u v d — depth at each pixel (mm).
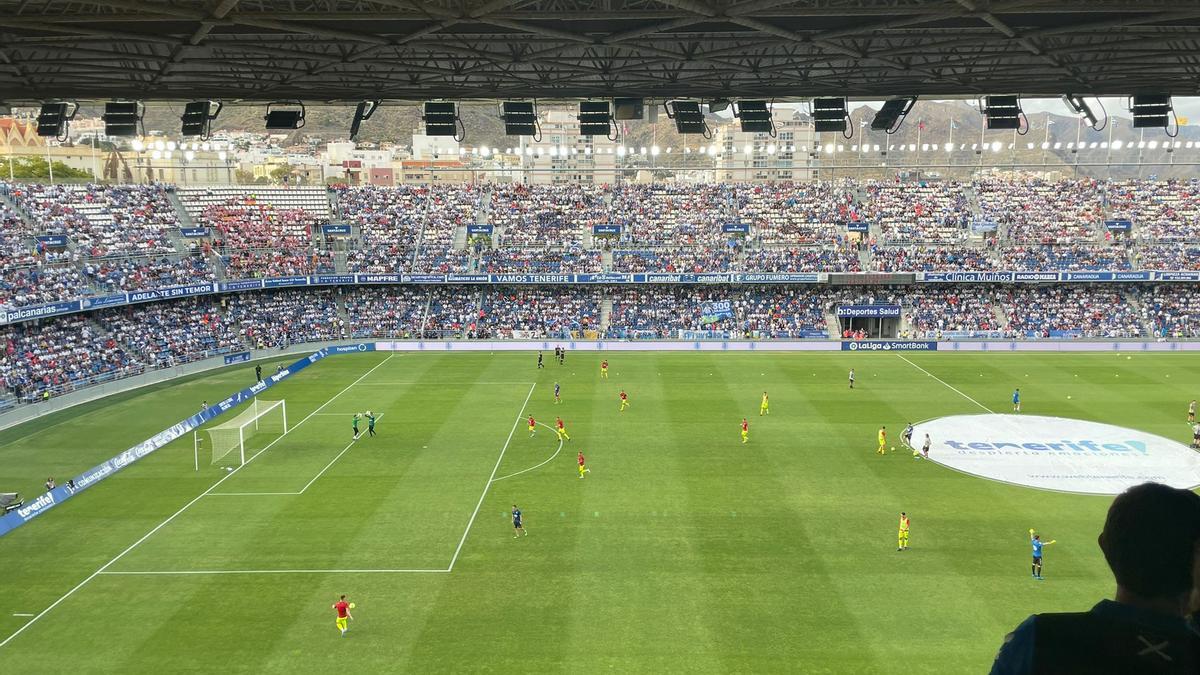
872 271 95750
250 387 69625
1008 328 91750
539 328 94375
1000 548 37719
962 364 81062
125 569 36281
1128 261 95438
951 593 33375
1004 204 106750
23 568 36500
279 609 32562
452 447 54000
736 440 55031
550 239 105000
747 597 33188
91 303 73062
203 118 49156
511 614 32000
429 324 95062
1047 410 62875
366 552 37812
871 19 34906
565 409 63812
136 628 31219
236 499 44750
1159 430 57281
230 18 32000
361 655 29125
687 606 32469
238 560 37094
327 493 45594
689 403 65500
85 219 86125
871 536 39125
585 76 48375
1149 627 3734
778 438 55500
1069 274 92812
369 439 56188
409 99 51031
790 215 107312
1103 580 34469
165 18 32125
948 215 105750
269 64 44875
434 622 31422
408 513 42500
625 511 42469
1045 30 35531
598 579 34875
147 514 42688
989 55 42156
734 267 98188
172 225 94375
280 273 93938
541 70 46281
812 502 43562
